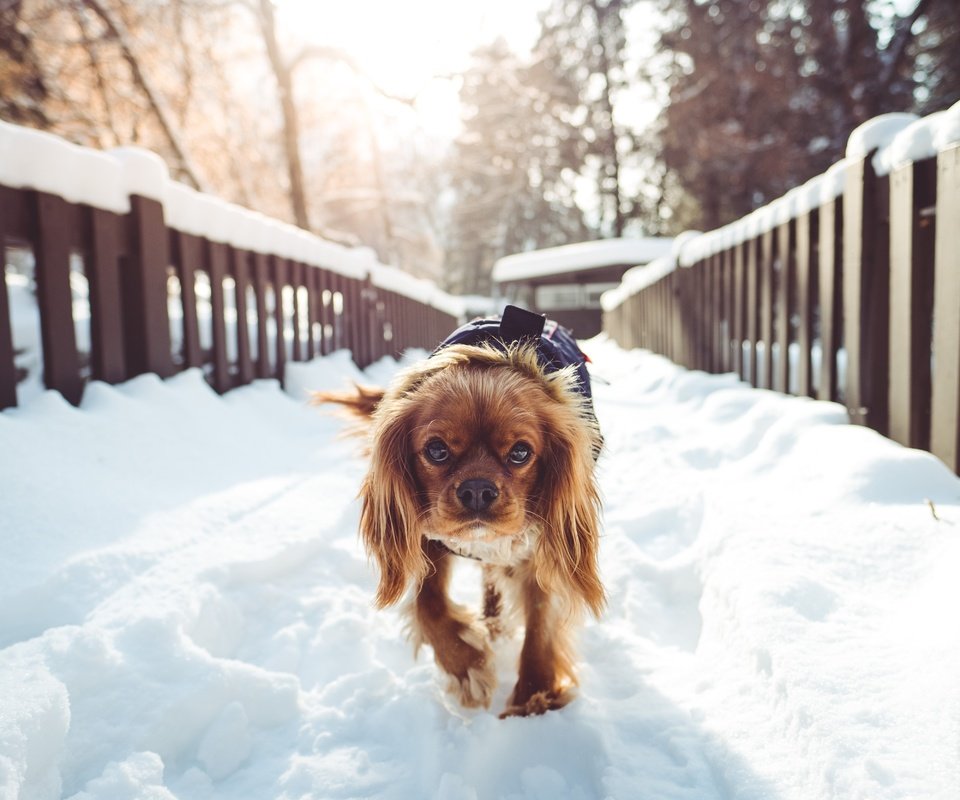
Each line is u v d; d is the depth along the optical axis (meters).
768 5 14.49
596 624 2.22
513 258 20.88
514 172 30.03
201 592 2.08
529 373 1.83
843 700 1.38
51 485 2.38
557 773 1.49
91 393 3.21
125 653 1.72
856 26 12.18
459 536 1.64
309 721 1.71
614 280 20.75
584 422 1.88
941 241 2.46
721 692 1.65
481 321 2.24
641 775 1.41
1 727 1.29
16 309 4.32
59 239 3.12
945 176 2.43
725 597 1.92
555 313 21.38
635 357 9.16
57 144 3.10
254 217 5.11
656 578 2.48
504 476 1.66
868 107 12.09
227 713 1.63
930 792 1.13
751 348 4.92
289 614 2.31
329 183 21.23
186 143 11.36
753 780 1.31
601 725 1.59
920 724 1.28
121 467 2.80
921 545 1.91
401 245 29.73
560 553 1.82
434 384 1.77
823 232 3.60
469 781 1.45
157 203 3.81
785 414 3.38
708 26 17.02
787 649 1.56
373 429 1.88
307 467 3.71
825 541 2.08
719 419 4.31
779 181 15.07
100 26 10.39
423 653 2.17
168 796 1.35
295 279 5.92
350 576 2.62
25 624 1.88
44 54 9.78
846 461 2.49
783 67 13.88
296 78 18.09
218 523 2.65
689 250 6.73
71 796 1.35
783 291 4.24
